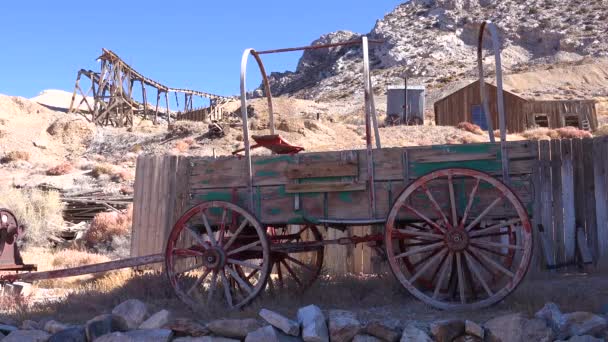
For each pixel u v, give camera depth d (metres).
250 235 8.48
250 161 8.31
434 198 7.53
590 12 157.12
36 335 7.06
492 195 7.38
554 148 10.89
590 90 88.81
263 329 6.46
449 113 51.41
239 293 8.75
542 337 5.92
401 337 6.25
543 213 10.76
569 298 7.24
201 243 8.10
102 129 57.78
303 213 8.07
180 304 8.28
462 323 6.26
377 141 8.77
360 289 8.80
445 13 180.12
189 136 49.38
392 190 7.75
